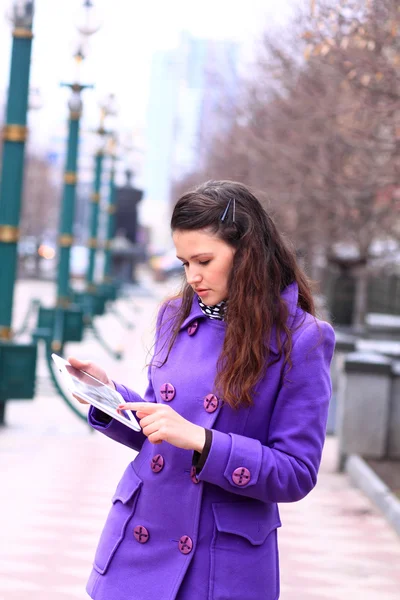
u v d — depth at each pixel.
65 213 16.52
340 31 7.31
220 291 2.59
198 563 2.54
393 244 18.36
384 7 7.18
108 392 2.70
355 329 17.84
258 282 2.54
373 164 9.09
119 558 2.63
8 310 9.95
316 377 2.57
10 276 9.91
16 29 9.71
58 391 10.36
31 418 10.68
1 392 9.84
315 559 6.04
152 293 38.12
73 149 16.61
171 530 2.59
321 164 11.09
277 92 13.92
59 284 16.52
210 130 27.64
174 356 2.70
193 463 2.49
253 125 15.90
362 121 7.96
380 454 8.85
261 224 2.62
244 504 2.58
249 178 17.02
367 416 8.84
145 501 2.63
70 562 5.67
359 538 6.62
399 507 7.01
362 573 5.80
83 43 14.78
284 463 2.49
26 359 9.88
